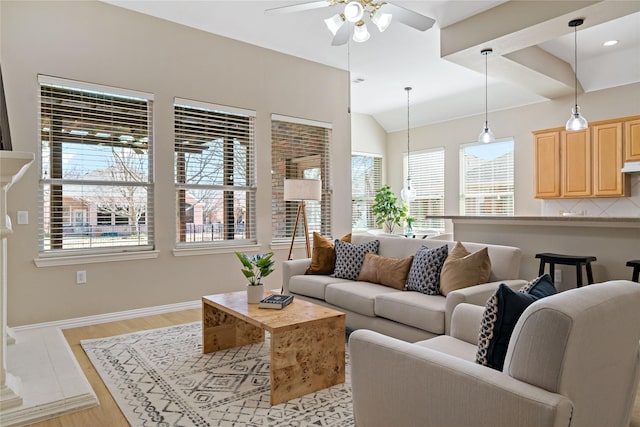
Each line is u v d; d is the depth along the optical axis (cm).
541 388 118
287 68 514
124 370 273
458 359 139
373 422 162
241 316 259
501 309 144
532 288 165
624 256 316
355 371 168
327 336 250
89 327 373
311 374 243
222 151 466
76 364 274
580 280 317
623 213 537
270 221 502
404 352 149
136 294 407
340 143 570
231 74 467
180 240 439
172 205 429
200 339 338
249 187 488
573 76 555
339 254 389
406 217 799
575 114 418
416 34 454
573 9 337
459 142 736
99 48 384
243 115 479
